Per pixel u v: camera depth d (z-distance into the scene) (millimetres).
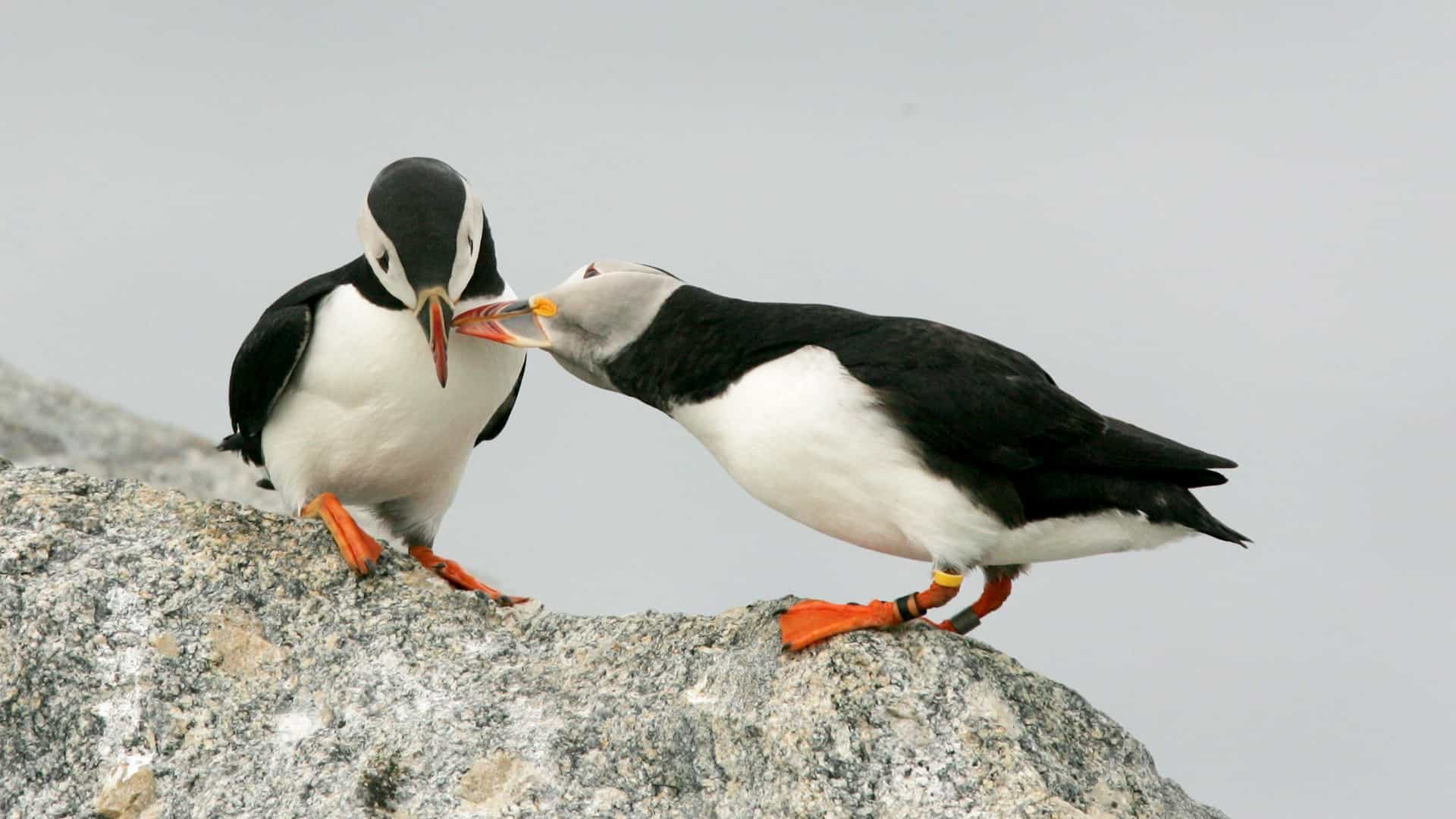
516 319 11609
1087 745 10242
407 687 10180
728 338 11164
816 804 9578
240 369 12258
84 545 10727
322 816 9219
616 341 11430
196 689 10000
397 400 11875
